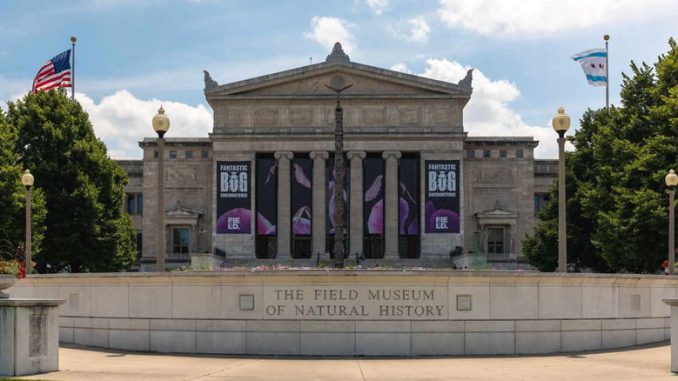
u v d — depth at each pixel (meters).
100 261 78.56
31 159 76.50
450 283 29.28
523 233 108.62
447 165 101.62
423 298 29.20
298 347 29.06
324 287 29.19
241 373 23.80
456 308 29.27
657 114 59.75
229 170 101.75
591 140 80.75
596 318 30.80
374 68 102.25
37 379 21.27
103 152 83.50
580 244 79.56
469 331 29.27
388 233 102.12
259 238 104.00
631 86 66.88
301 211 102.25
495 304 29.44
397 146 102.69
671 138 57.56
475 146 109.31
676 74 61.00
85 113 82.06
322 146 102.75
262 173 102.38
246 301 29.38
